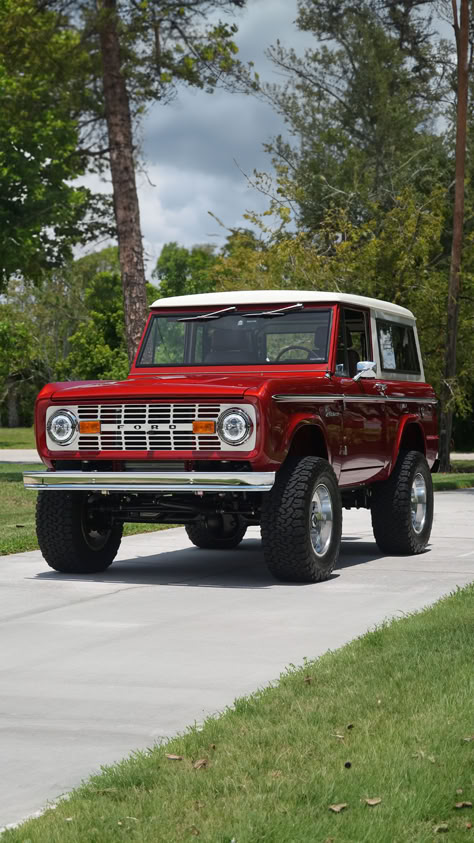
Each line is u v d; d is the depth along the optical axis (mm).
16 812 5047
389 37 49781
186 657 8203
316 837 4512
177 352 13414
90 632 9211
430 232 37688
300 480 11695
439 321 38250
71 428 11930
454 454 52594
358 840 4477
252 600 10797
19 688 7320
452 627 8625
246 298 13266
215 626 9422
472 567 13188
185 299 13578
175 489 11391
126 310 30094
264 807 4836
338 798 4910
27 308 84312
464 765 5293
